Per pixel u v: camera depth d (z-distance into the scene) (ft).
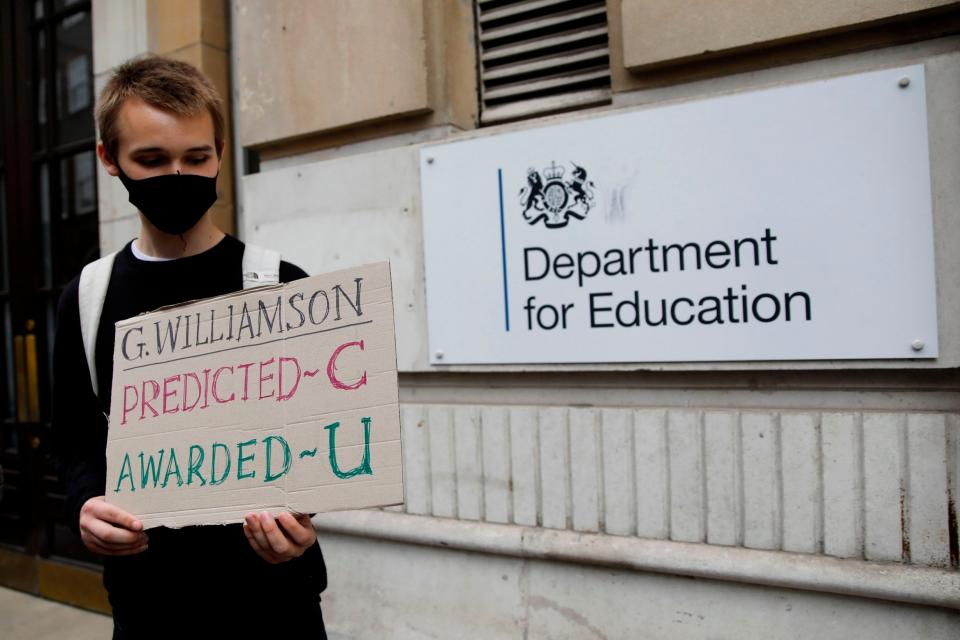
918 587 6.14
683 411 7.25
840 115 6.46
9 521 13.98
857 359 6.47
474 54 9.20
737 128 6.84
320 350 4.30
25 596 13.37
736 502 7.00
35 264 13.61
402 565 8.88
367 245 9.12
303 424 4.23
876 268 6.37
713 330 6.98
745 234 6.82
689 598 7.22
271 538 3.95
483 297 8.19
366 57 9.06
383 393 4.09
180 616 4.69
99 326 4.99
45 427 13.34
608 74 8.43
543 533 7.89
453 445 8.52
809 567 6.56
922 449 6.28
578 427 7.76
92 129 12.71
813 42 6.81
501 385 8.45
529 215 7.89
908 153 6.25
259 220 10.12
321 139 9.77
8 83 14.02
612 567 7.54
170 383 4.61
